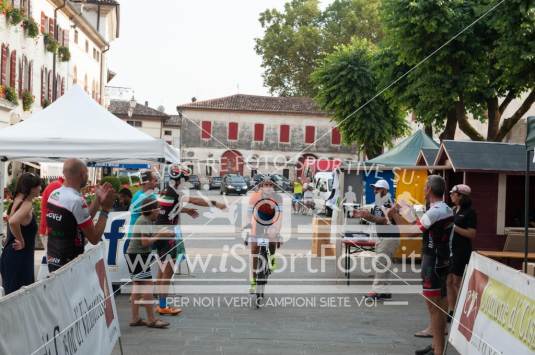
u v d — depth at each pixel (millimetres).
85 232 5414
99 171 40156
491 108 20031
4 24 23516
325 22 58250
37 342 3053
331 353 6129
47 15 30812
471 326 4688
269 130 34500
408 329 7258
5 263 6398
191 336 6680
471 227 7227
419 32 17641
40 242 13398
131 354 5914
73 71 37906
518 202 11578
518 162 11102
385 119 26203
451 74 18203
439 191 6074
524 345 3703
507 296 4082
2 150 8211
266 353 6070
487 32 17719
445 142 11469
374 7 53969
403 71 21703
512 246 9750
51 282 3422
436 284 5977
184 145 38469
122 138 8555
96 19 49719
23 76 26625
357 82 25844
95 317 4520
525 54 15859
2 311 2594
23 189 6367
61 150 8359
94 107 9125
